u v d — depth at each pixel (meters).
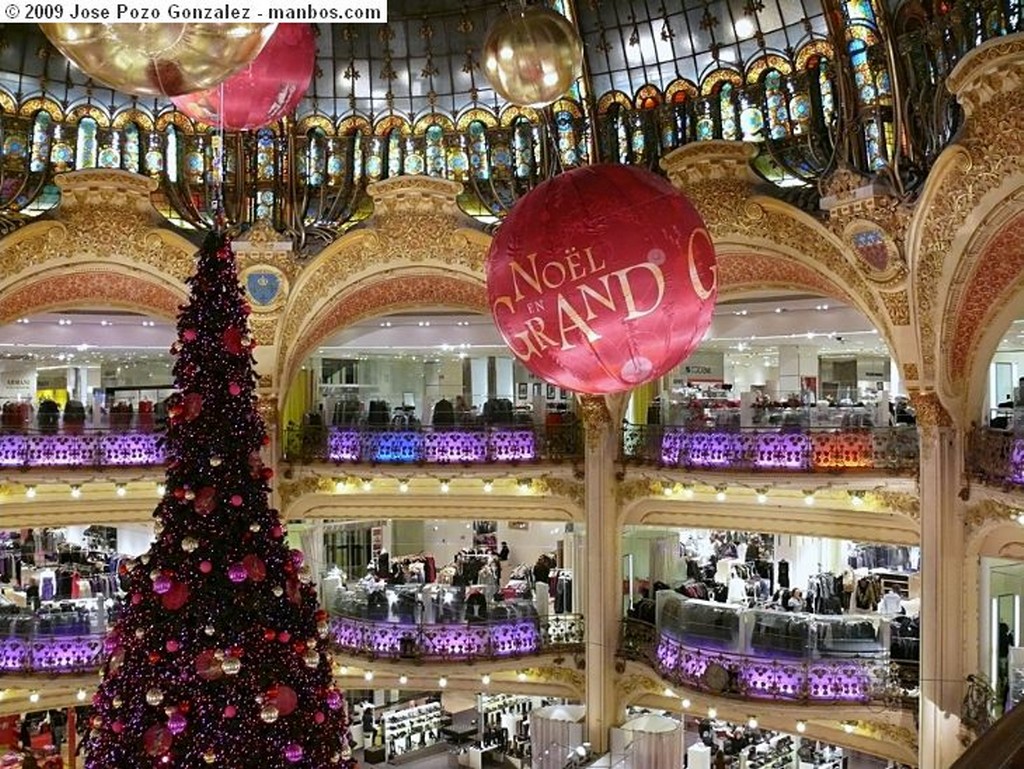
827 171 18.56
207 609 9.12
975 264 16.31
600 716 21.56
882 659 17.84
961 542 17.61
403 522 30.06
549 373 6.64
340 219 22.55
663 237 6.23
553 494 22.75
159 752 8.93
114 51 3.85
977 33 15.31
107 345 24.78
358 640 21.83
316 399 28.12
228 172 22.20
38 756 22.95
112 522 22.67
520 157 22.20
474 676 22.66
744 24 19.20
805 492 20.03
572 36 6.68
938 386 17.53
